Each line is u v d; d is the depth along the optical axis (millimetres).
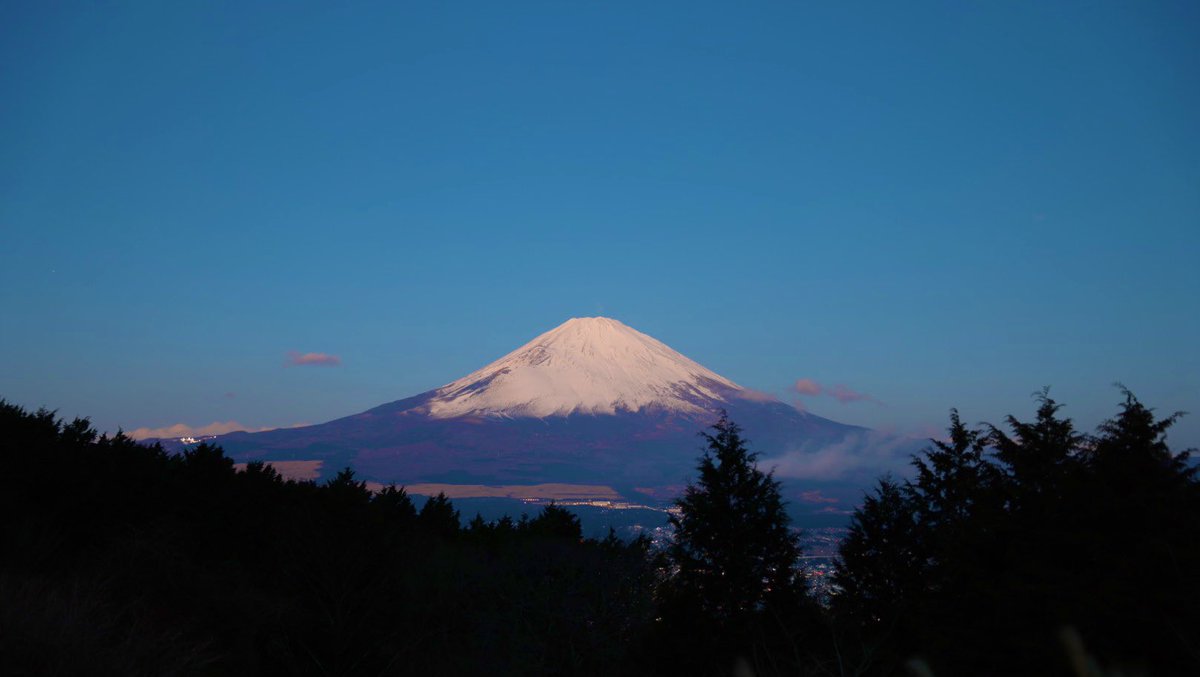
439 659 14164
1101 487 13094
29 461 13727
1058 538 13422
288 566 11648
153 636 9492
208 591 12836
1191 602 10125
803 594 20672
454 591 17500
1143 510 12430
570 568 19375
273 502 18672
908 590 20469
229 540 16453
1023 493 15203
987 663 13523
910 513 22359
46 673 7477
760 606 20641
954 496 22422
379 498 20141
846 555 22375
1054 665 11773
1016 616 13125
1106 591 11344
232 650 11188
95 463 14836
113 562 12430
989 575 14828
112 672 7969
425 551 18984
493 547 24125
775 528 22422
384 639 11078
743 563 21219
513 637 17109
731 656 19234
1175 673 10172
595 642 18250
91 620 8820
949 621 14695
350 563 11031
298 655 10266
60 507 13344
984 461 22766
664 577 21797
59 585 10297
